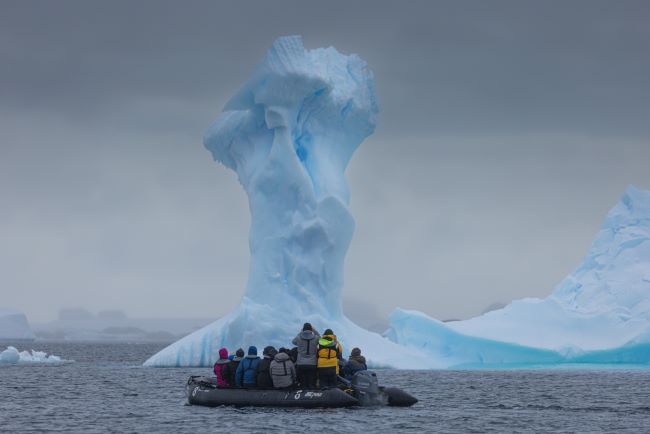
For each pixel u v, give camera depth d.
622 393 123.56
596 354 185.75
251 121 176.75
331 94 174.50
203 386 95.19
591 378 153.00
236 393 91.62
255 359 92.12
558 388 131.62
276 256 170.25
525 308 197.62
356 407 91.31
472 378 152.12
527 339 187.75
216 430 78.69
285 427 79.75
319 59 173.88
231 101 175.12
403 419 86.12
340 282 173.50
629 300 194.25
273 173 171.38
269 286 168.88
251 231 174.00
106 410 96.25
